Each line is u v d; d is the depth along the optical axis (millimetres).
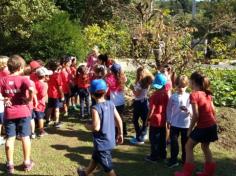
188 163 3529
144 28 5906
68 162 4023
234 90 6680
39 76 4723
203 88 3502
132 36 5980
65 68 5707
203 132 3436
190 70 5832
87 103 5801
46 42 10898
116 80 4660
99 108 3156
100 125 3156
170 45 5730
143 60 5883
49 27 10953
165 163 4066
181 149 4258
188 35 5922
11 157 3717
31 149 4363
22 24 10969
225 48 6699
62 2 17203
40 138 4766
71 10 17500
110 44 9039
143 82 4512
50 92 5199
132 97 5863
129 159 4172
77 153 4293
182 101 3834
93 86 3178
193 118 3428
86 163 4020
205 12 18094
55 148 4430
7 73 4188
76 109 6281
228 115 5367
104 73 4797
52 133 5000
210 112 3465
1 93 3637
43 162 4004
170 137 3975
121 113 4742
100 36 11281
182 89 3854
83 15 17844
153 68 5781
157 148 4086
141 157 4238
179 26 6230
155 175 3775
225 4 17594
